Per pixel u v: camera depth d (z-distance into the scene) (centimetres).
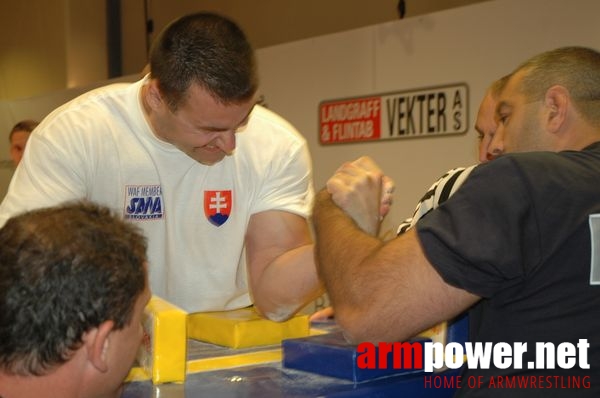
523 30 277
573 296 97
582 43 260
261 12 508
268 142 163
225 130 138
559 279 97
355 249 108
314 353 112
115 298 78
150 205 156
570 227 97
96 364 78
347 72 339
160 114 143
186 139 141
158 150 154
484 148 156
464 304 99
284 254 153
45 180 145
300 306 144
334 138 346
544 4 270
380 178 122
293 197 163
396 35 321
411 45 315
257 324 135
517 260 95
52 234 76
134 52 612
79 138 149
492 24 287
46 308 74
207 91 131
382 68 326
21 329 74
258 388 103
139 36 607
